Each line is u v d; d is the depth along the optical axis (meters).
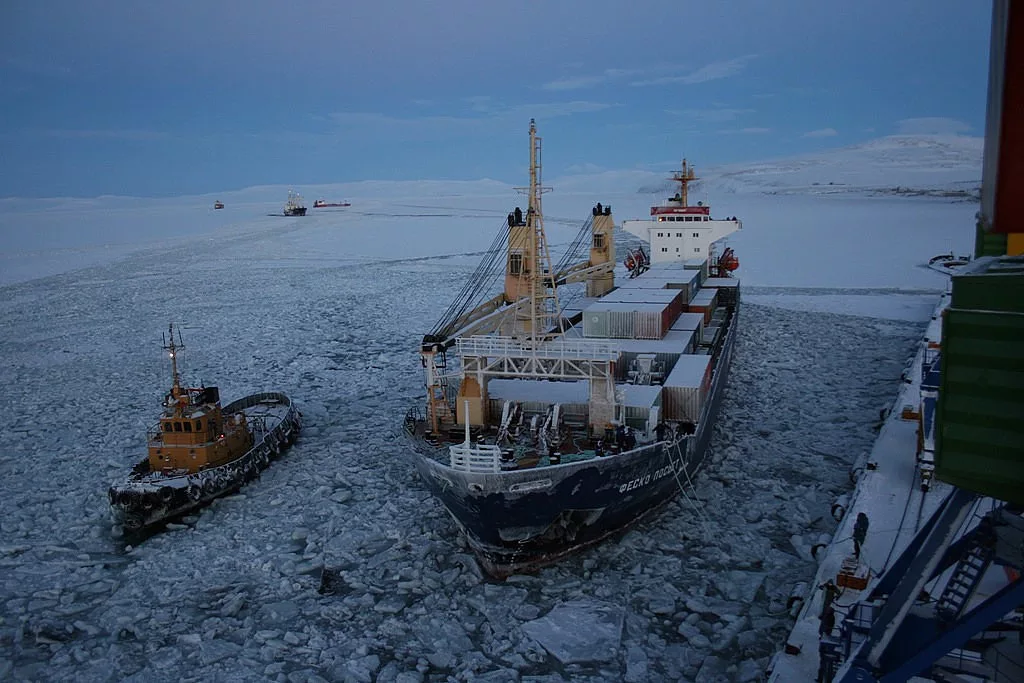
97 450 23.25
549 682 12.23
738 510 17.73
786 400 25.67
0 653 13.42
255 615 14.36
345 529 17.42
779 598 14.17
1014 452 6.73
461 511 14.87
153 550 16.81
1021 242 15.92
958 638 7.55
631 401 17.44
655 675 12.34
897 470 16.59
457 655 13.07
